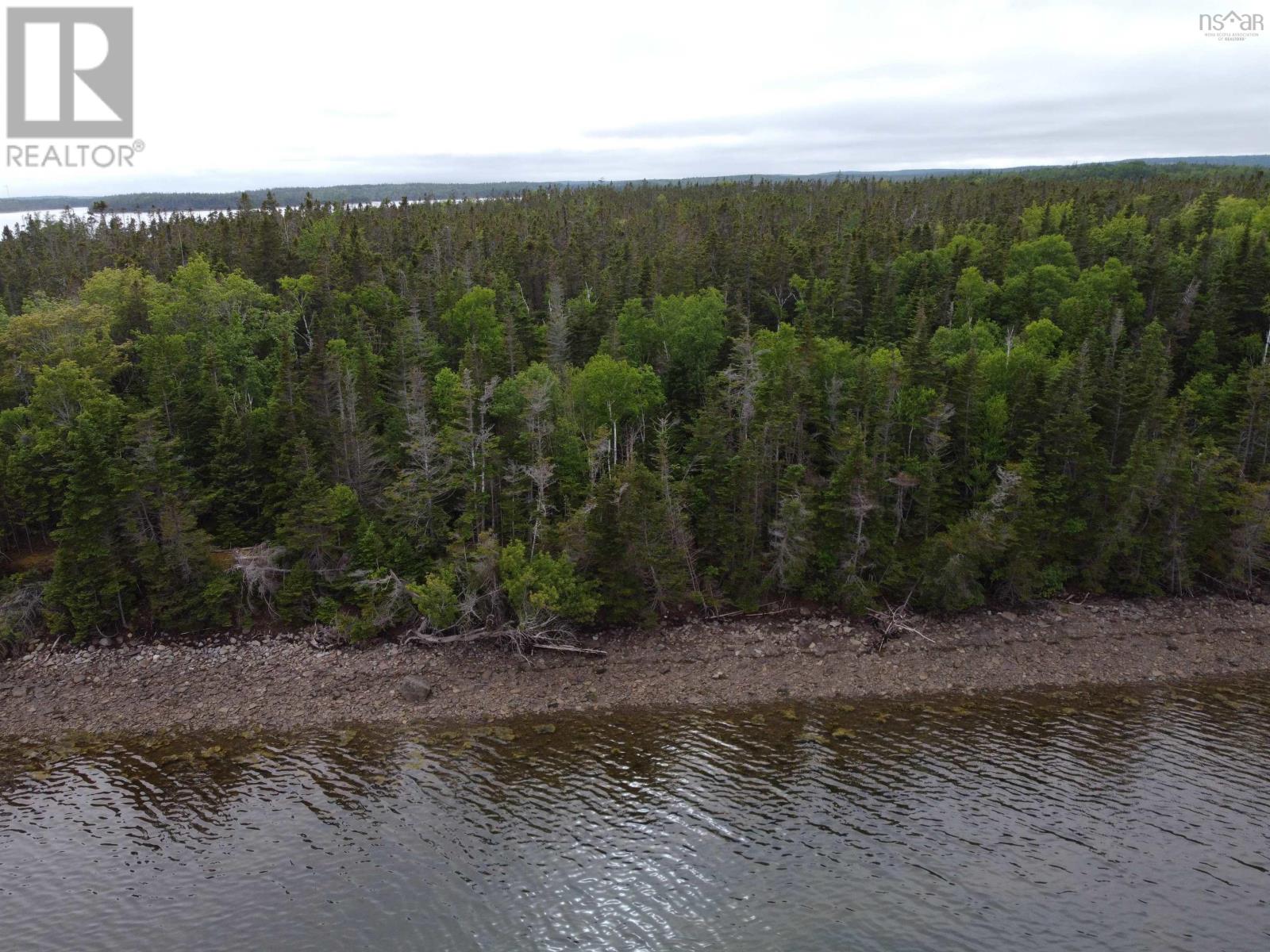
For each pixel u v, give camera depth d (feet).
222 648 191.01
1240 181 589.32
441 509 208.95
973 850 123.95
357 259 356.18
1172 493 211.20
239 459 218.79
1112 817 131.54
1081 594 214.28
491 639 193.06
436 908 114.21
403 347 261.03
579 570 199.11
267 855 125.29
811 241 413.39
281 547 200.23
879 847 124.98
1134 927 108.88
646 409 248.93
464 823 132.26
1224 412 250.57
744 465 207.92
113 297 293.43
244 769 149.59
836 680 181.06
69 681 180.14
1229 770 145.28
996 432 224.94
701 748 154.51
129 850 127.03
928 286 354.13
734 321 313.32
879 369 240.73
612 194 654.94
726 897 115.24
